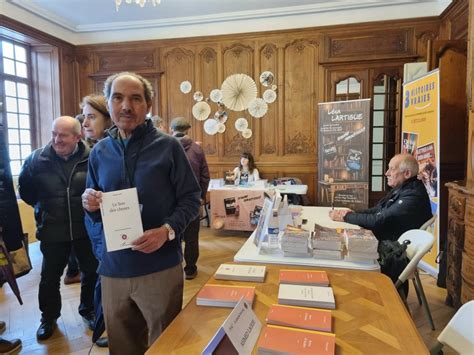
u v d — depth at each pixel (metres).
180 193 1.44
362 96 4.79
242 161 4.98
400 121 4.72
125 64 5.47
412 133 3.62
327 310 1.09
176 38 5.27
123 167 1.37
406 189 2.31
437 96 3.16
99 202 1.25
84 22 5.22
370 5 4.57
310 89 4.96
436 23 4.51
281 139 5.09
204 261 3.66
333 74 4.88
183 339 0.97
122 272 1.35
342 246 1.67
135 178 1.35
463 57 3.49
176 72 5.34
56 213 2.21
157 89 5.42
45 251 2.25
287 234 1.64
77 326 2.40
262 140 5.18
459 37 3.92
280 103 5.06
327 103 4.55
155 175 1.36
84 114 2.31
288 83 5.02
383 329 0.99
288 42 4.95
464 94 3.51
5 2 4.28
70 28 5.28
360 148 4.40
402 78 4.67
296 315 1.04
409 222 2.22
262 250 1.70
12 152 4.88
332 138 4.54
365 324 1.02
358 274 1.41
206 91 5.27
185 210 1.41
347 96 4.86
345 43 4.79
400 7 4.59
